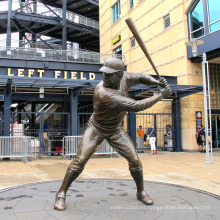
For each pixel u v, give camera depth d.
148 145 18.23
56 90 14.27
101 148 12.12
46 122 25.23
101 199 4.16
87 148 3.82
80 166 3.78
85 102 24.23
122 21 23.00
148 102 3.43
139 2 20.19
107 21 26.12
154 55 18.22
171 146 15.24
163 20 17.52
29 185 5.27
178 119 15.26
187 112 14.95
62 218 3.33
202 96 15.28
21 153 11.09
